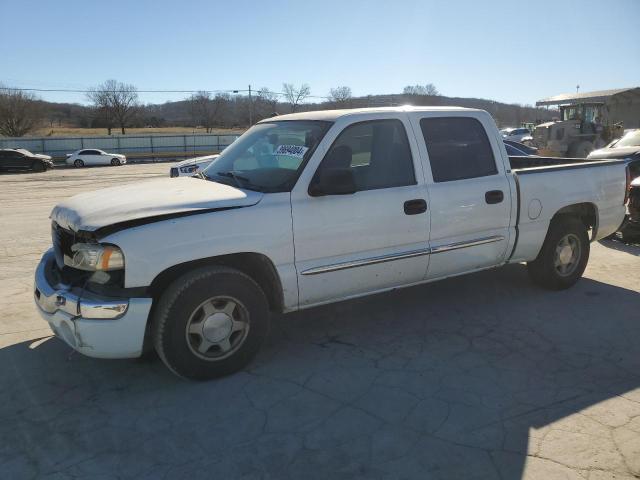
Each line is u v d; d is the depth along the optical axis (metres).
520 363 4.12
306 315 5.16
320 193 4.03
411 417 3.40
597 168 5.79
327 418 3.41
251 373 4.01
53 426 3.36
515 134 46.28
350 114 4.32
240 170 4.47
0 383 3.90
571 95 33.31
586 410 3.46
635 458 2.98
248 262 4.06
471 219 4.79
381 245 4.36
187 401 3.63
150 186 4.31
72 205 3.95
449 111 4.84
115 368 4.11
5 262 7.52
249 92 72.62
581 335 4.62
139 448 3.13
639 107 32.56
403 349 4.39
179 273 3.79
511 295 5.62
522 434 3.21
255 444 3.15
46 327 4.94
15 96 77.69
